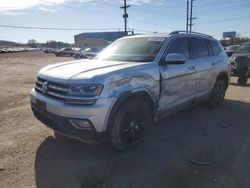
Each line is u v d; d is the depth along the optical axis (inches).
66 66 167.0
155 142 176.9
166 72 177.0
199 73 215.9
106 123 141.1
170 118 228.5
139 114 162.9
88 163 147.9
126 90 148.0
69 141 175.6
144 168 143.0
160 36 197.9
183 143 176.2
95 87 136.4
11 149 164.1
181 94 197.0
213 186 127.5
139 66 161.0
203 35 241.0
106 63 169.0
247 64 420.5
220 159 154.1
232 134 193.8
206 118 230.4
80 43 4033.0
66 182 129.8
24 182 129.6
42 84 157.5
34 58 1430.9
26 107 265.1
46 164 146.6
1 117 229.3
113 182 130.0
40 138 181.2
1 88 384.2
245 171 141.3
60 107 138.9
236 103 286.7
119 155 157.5
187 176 135.7
